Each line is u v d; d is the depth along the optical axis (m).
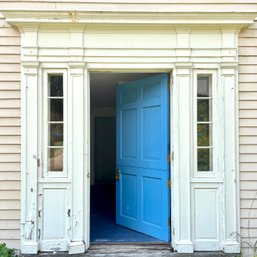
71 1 3.81
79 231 3.69
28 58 3.74
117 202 4.78
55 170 3.79
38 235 3.69
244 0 3.90
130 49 3.81
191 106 3.82
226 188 3.77
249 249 3.79
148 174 4.23
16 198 3.75
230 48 3.82
